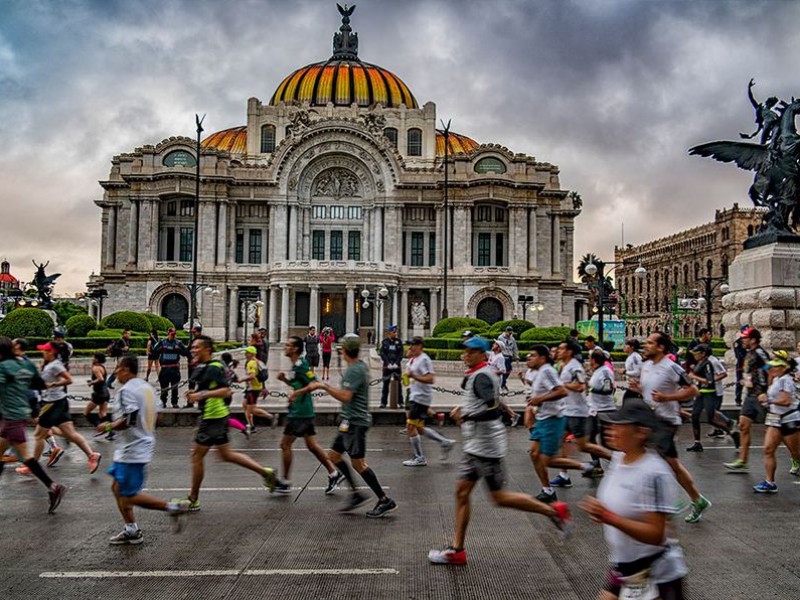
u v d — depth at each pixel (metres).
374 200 91.19
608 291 62.12
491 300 89.69
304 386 14.07
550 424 13.26
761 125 31.05
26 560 10.20
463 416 10.24
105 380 21.67
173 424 23.64
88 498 13.87
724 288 52.81
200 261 86.81
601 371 15.86
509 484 15.30
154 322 62.66
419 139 104.12
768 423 14.45
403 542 11.08
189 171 85.69
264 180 89.50
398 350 25.52
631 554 6.29
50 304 65.50
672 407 13.16
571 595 8.92
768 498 13.92
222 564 10.04
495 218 93.44
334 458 12.80
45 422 15.62
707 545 10.95
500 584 9.29
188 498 13.13
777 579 9.52
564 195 96.00
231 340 86.75
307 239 91.75
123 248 90.62
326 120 89.75
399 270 88.81
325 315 89.88
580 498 13.98
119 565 9.99
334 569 9.84
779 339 28.91
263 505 13.29
